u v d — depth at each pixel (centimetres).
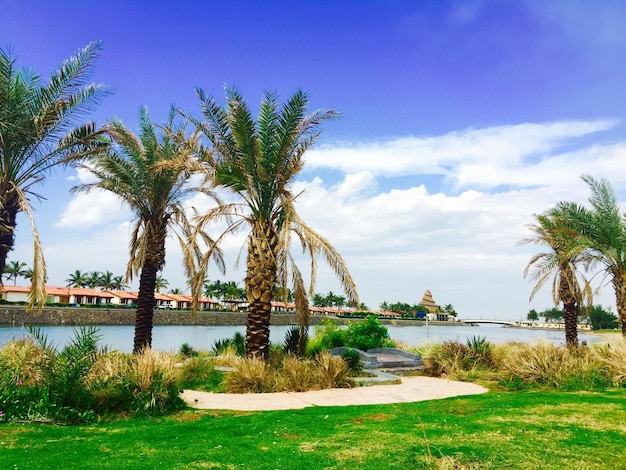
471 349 1520
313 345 1780
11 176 1287
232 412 853
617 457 519
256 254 1430
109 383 846
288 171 1463
